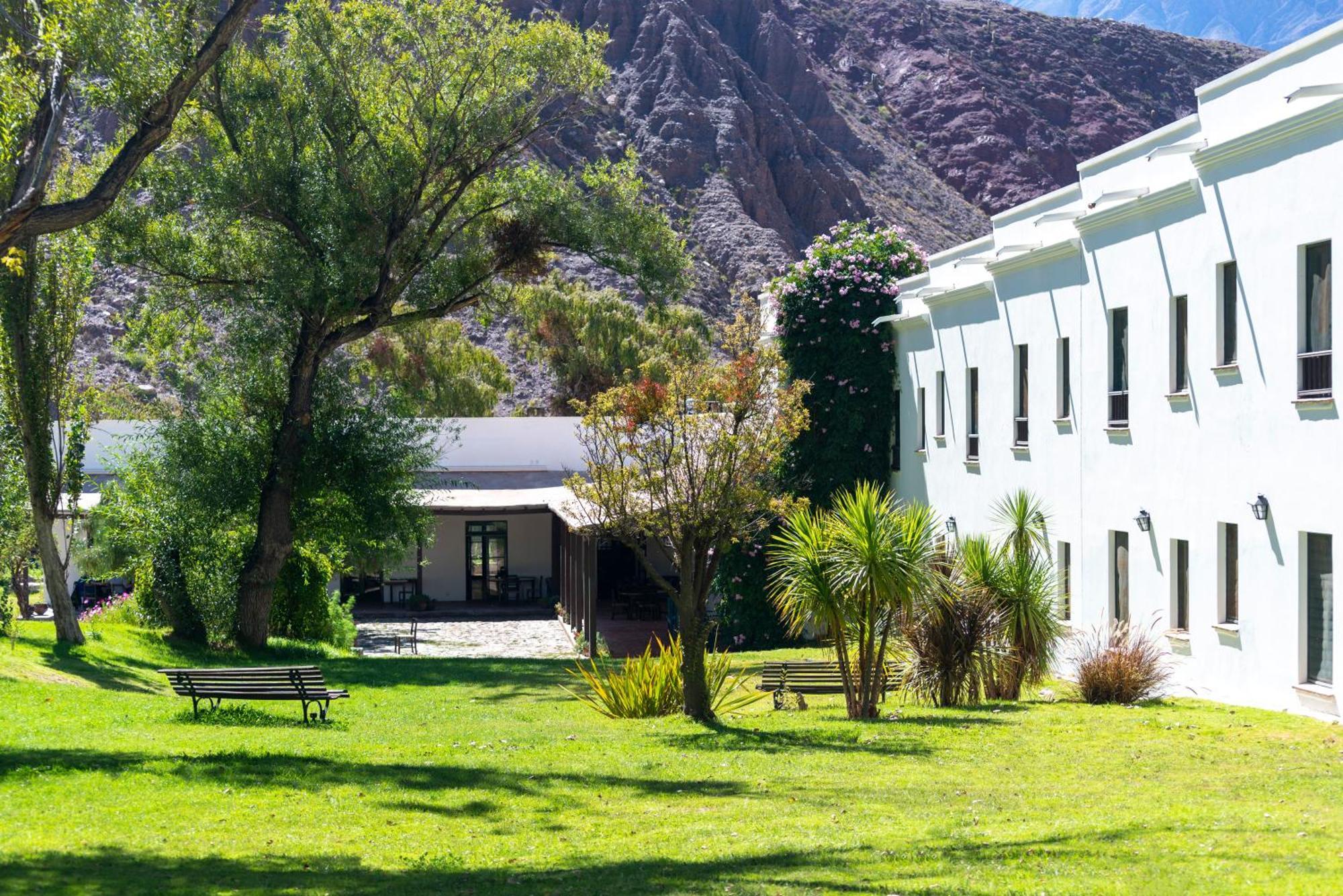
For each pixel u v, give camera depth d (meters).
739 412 15.26
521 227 27.45
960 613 17.05
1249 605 15.81
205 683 15.80
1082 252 20.45
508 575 44.53
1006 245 23.86
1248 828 8.31
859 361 30.11
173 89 12.63
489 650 33.00
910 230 105.94
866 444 30.14
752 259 87.94
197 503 25.89
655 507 15.45
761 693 19.31
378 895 7.23
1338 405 13.90
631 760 12.77
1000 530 22.56
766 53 117.25
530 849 8.72
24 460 21.75
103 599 36.06
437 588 44.16
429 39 26.53
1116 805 9.58
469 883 7.61
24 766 11.22
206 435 26.58
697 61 105.38
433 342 60.53
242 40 25.95
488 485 43.75
